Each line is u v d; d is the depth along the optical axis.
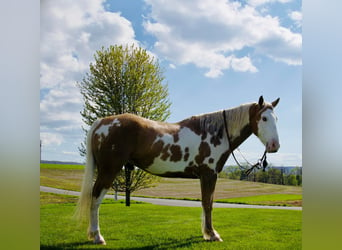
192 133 4.47
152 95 9.21
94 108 9.11
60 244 4.13
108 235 4.79
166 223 5.85
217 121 4.64
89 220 4.16
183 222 5.98
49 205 7.92
